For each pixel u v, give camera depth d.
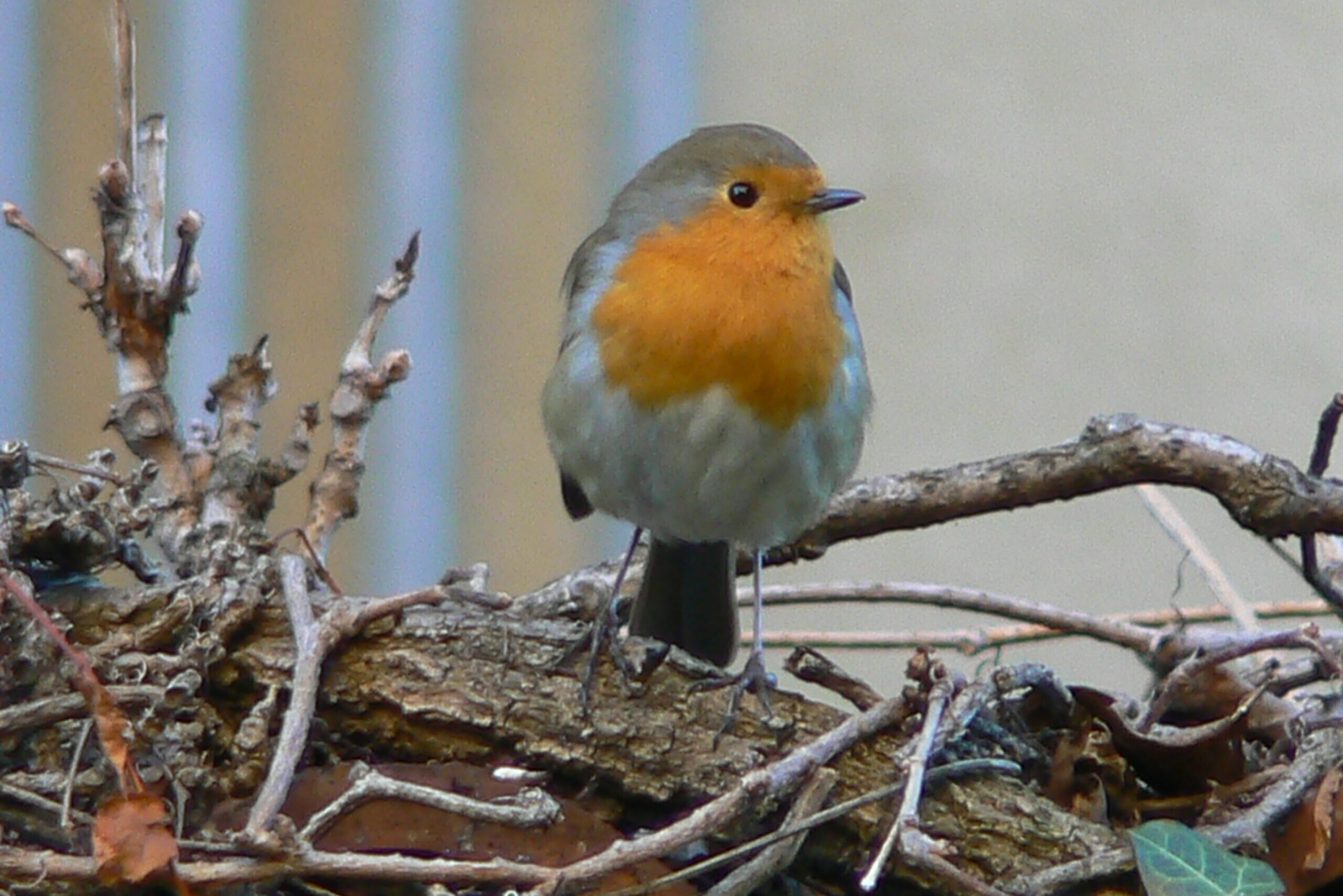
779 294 4.02
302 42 4.42
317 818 3.90
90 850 3.91
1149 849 3.92
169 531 4.00
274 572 3.95
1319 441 3.99
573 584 4.04
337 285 4.42
